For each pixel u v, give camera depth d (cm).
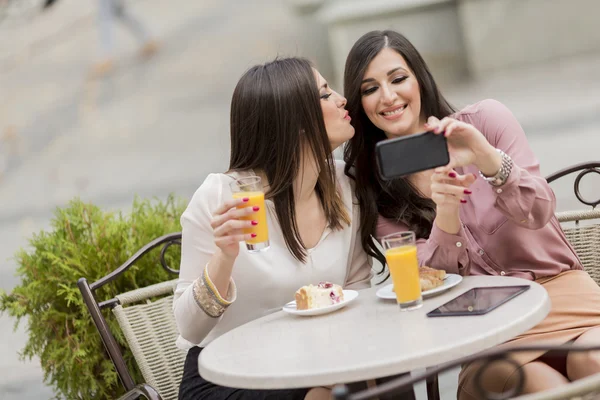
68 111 1436
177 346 296
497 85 1188
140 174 1171
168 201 409
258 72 287
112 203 1045
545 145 829
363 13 1188
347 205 307
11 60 1488
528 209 270
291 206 286
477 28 1252
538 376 242
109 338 304
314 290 260
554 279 287
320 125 283
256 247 252
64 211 381
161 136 1330
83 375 361
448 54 1246
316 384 203
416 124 309
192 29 1476
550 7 1266
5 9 1501
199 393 276
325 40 1360
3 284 743
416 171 238
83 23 1495
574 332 260
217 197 287
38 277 363
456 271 280
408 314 239
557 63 1262
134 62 1493
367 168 309
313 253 292
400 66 301
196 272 282
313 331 240
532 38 1270
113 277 317
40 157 1341
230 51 1468
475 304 233
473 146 261
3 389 524
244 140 289
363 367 202
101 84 1475
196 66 1462
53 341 363
